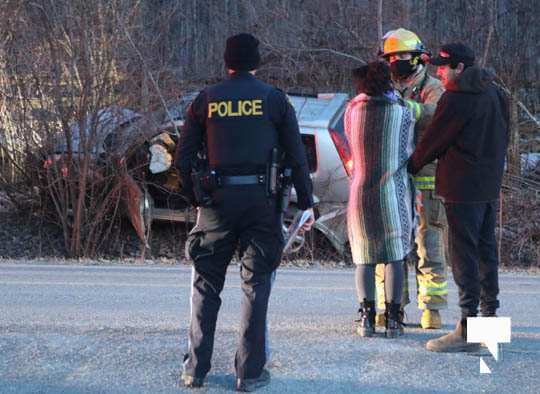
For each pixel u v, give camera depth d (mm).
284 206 5793
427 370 6352
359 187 6953
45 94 15047
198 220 5883
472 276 6664
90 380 6129
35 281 10930
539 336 7465
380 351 6793
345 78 19125
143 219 14250
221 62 18797
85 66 14805
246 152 5676
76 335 7266
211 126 5734
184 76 16656
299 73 19125
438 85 7398
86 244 14844
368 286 7172
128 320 8242
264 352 5910
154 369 6348
